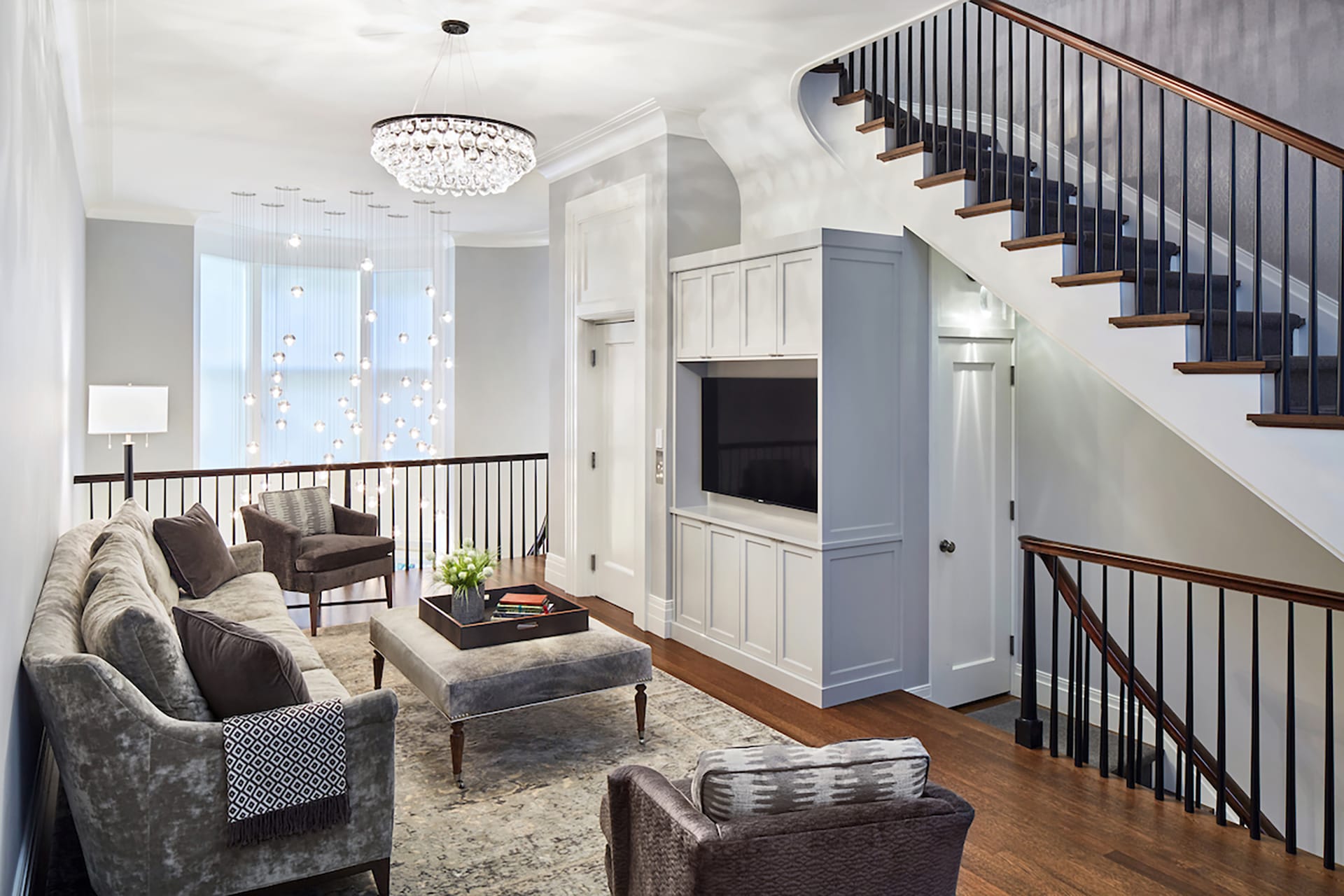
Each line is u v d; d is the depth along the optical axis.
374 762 2.62
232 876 2.47
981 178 4.21
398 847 2.97
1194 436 3.20
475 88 4.75
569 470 6.47
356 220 8.50
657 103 5.02
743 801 1.84
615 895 2.19
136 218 7.84
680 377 5.43
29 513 2.66
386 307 9.45
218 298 8.64
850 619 4.45
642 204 5.51
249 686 2.54
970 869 2.86
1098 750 4.61
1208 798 4.40
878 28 3.94
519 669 3.50
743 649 4.88
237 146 5.86
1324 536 2.88
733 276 4.86
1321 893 2.72
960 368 4.88
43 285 3.07
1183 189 3.26
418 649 3.73
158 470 7.99
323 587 5.46
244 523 5.68
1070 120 5.10
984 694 5.05
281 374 7.52
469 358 9.39
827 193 4.97
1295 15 4.11
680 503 5.48
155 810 2.38
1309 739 4.05
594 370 6.38
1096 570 4.82
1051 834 3.09
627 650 3.76
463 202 7.66
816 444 4.43
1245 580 3.08
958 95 5.61
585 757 3.71
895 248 4.54
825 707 4.35
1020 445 5.11
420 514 7.54
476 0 3.65
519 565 7.49
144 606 2.62
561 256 6.48
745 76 4.55
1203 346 3.22
